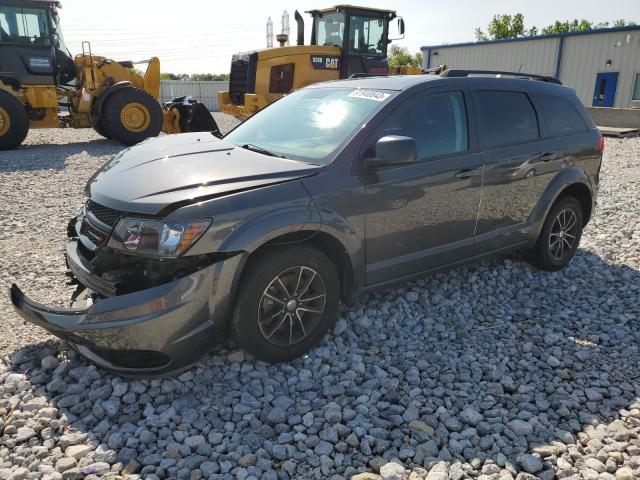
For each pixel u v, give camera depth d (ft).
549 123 16.26
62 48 47.42
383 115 12.57
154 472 8.48
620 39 80.48
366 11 45.88
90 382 10.65
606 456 9.01
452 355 12.26
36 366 11.20
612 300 15.31
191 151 12.67
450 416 10.07
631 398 10.72
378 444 9.11
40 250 18.04
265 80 45.55
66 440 9.02
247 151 12.76
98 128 48.26
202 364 11.32
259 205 10.44
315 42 49.96
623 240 20.35
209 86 117.50
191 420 9.73
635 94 80.12
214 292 10.06
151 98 46.32
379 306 14.15
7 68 43.80
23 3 43.27
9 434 9.23
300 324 11.47
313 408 10.18
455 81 14.24
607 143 51.03
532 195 15.69
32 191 26.99
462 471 8.57
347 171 11.71
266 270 10.62
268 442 9.15
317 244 12.01
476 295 15.29
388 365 11.66
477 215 14.34
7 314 13.25
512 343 12.79
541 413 10.16
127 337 9.70
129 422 9.63
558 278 16.88
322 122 13.20
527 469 8.71
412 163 12.78
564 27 150.20
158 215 9.83
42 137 54.03
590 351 12.52
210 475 8.42
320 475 8.54
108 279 10.31
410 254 13.17
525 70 92.53
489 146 14.47
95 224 10.89
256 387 10.60
